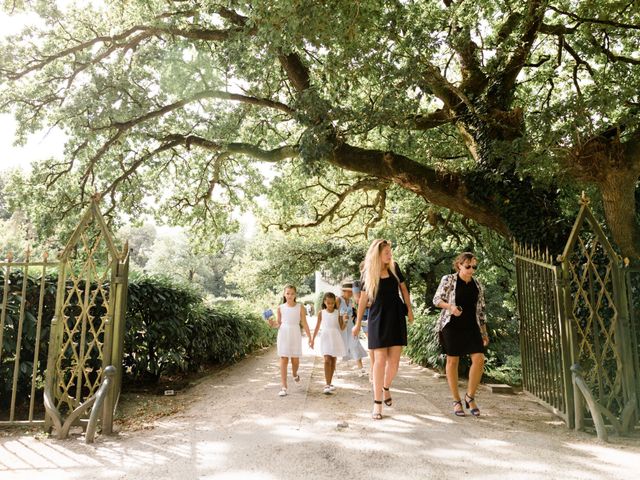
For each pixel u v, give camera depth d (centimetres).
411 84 704
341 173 1443
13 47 1008
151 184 1427
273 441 440
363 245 2144
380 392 533
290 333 689
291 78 988
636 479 346
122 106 957
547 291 573
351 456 396
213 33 980
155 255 5572
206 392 752
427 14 762
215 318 1082
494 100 883
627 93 705
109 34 1105
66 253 508
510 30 890
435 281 2075
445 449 416
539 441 448
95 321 663
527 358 653
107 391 480
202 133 1162
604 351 516
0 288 582
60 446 441
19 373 581
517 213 775
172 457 404
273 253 2392
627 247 668
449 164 1191
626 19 908
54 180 1178
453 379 565
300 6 629
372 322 548
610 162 646
